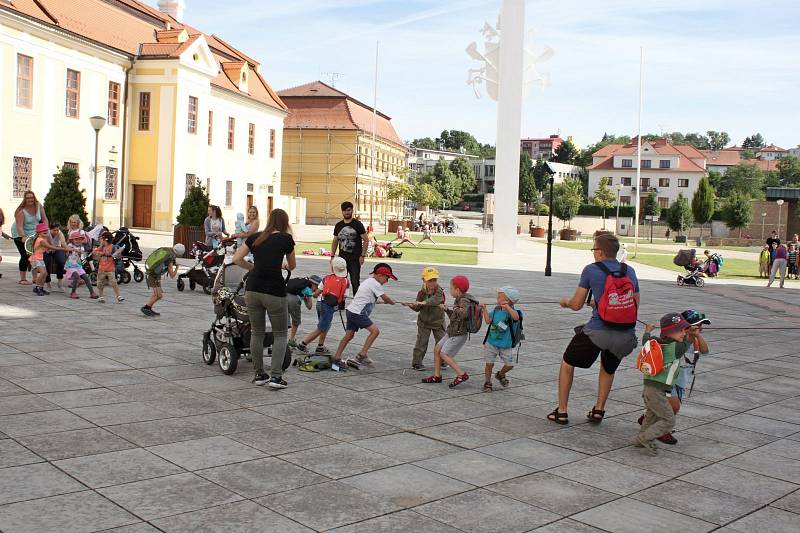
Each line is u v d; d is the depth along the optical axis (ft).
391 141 290.56
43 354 31.09
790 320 57.77
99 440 20.29
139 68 138.72
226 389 26.96
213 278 53.98
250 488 17.34
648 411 22.27
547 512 16.76
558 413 24.58
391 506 16.66
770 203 287.69
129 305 47.11
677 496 18.21
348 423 23.36
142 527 14.88
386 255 108.06
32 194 53.62
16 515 15.16
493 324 28.81
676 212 291.79
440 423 23.94
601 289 23.90
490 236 222.89
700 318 21.77
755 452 22.31
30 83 111.65
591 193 426.10
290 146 253.44
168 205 139.64
